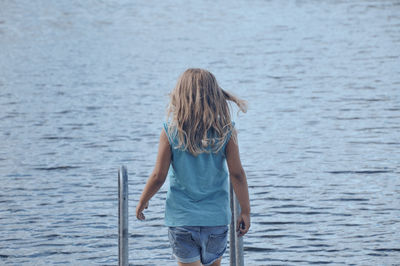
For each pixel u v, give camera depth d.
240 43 25.83
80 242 7.50
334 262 6.84
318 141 12.22
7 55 23.72
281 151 11.61
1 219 8.28
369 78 18.36
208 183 4.05
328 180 9.87
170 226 4.08
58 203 8.94
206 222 4.02
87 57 23.17
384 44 24.55
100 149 11.85
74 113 14.73
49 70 20.56
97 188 9.62
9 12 36.81
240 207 4.30
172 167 4.07
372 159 10.95
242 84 18.03
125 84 18.20
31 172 10.44
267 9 37.09
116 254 7.14
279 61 21.62
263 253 7.12
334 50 23.55
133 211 8.62
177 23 32.31
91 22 33.03
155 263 6.89
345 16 33.25
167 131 4.00
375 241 7.41
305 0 40.69
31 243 7.46
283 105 15.36
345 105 15.14
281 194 9.24
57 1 41.66
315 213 8.42
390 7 36.25
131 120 14.06
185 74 4.06
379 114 14.19
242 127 13.44
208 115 3.98
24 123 13.80
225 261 6.85
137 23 32.56
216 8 38.00
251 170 10.49
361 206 8.66
